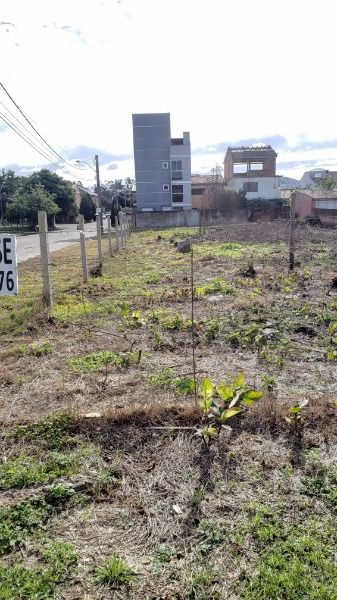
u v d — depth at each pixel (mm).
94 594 1910
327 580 1954
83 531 2275
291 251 9992
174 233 23062
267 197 44000
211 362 4570
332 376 4160
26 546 2170
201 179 49688
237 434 3104
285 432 3121
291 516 2355
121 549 2160
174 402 3562
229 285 8562
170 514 2391
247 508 2414
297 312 6367
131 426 3172
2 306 7512
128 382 4062
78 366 4523
